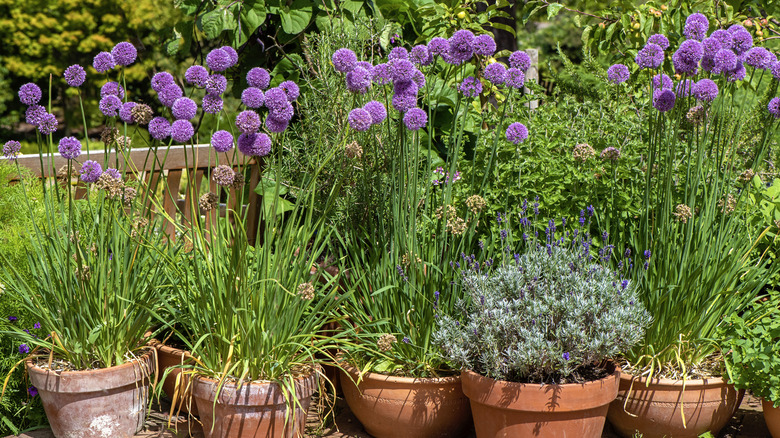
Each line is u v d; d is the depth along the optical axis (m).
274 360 3.18
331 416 3.69
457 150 3.38
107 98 3.14
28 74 13.59
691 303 3.29
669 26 5.70
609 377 3.03
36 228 3.31
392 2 4.99
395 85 3.13
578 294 3.12
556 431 2.96
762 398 3.24
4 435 3.46
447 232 3.51
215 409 3.17
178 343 3.82
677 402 3.22
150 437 3.41
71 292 3.20
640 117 4.70
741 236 3.54
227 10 4.66
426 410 3.27
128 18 13.24
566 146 4.32
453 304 3.42
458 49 3.17
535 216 3.69
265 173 4.29
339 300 3.30
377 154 3.51
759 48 3.27
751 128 4.79
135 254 3.23
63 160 4.62
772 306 3.46
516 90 4.97
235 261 3.09
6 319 3.35
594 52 6.40
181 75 13.59
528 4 6.14
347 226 3.72
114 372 3.24
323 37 4.21
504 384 2.95
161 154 4.88
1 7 13.05
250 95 2.87
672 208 3.64
